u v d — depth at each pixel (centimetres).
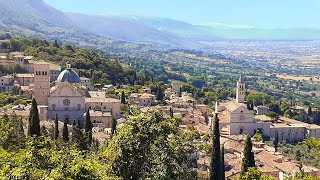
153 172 5862
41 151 6259
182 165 6056
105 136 17375
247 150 12925
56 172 5478
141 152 5919
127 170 5931
